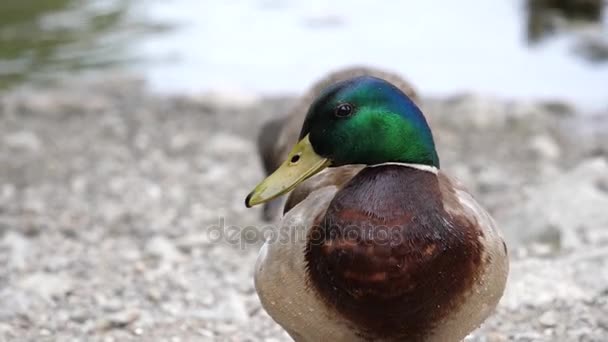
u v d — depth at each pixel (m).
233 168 14.38
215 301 9.23
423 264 5.82
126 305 9.13
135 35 22.36
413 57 20.58
